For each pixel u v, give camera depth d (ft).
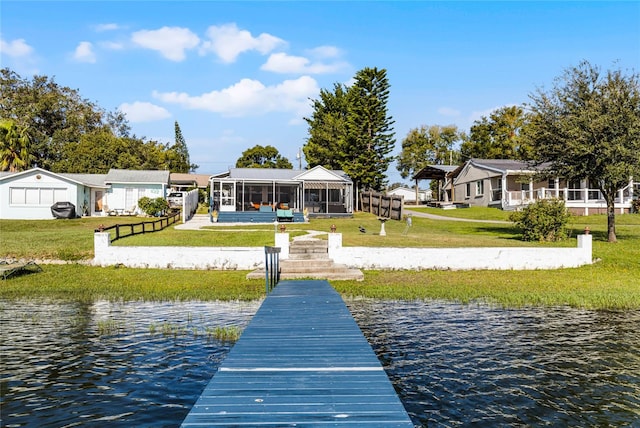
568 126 82.74
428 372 30.37
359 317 45.47
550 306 50.90
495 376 29.71
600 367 31.32
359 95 187.21
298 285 47.75
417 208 176.14
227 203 138.92
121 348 35.14
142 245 79.00
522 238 92.12
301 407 15.24
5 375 29.60
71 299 55.31
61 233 95.35
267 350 22.16
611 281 64.54
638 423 23.52
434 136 305.12
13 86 239.09
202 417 14.42
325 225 114.62
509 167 162.81
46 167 217.97
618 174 77.20
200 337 38.01
